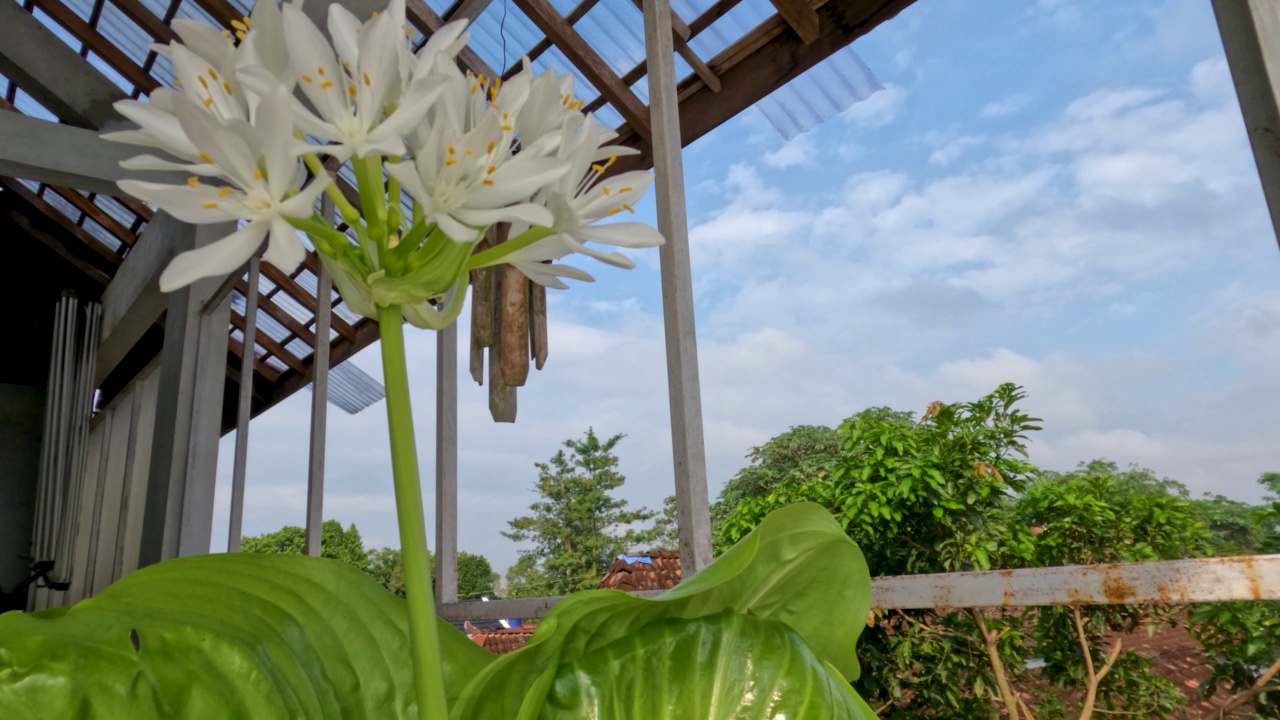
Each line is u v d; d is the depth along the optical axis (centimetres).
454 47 54
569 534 2291
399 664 53
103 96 575
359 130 47
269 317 795
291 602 52
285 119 43
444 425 329
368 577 56
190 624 44
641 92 434
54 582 827
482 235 47
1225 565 113
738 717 49
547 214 44
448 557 312
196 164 46
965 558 251
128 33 602
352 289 49
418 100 45
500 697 52
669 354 212
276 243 43
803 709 49
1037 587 134
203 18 553
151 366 871
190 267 42
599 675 50
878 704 251
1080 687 227
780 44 374
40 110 729
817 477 323
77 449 855
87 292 942
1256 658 181
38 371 932
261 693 44
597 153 58
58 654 38
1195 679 206
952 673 239
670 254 217
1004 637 231
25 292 924
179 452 559
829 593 64
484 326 310
